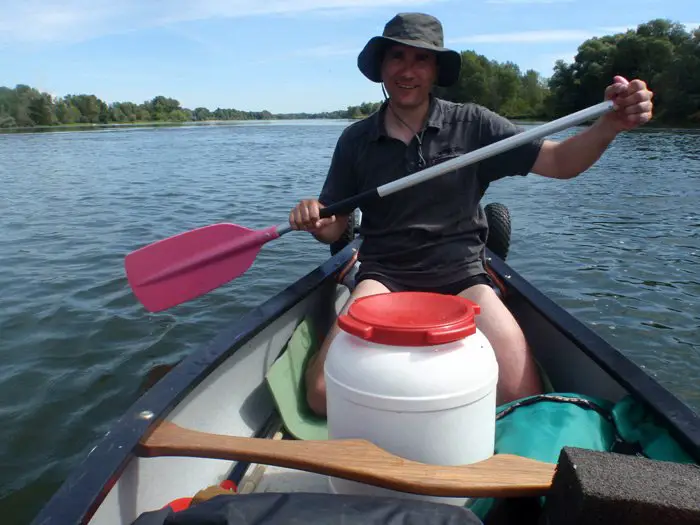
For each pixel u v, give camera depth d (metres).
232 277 2.48
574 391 1.97
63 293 4.41
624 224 6.96
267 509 1.00
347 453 1.21
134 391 3.11
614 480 0.95
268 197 9.10
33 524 1.07
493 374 1.28
